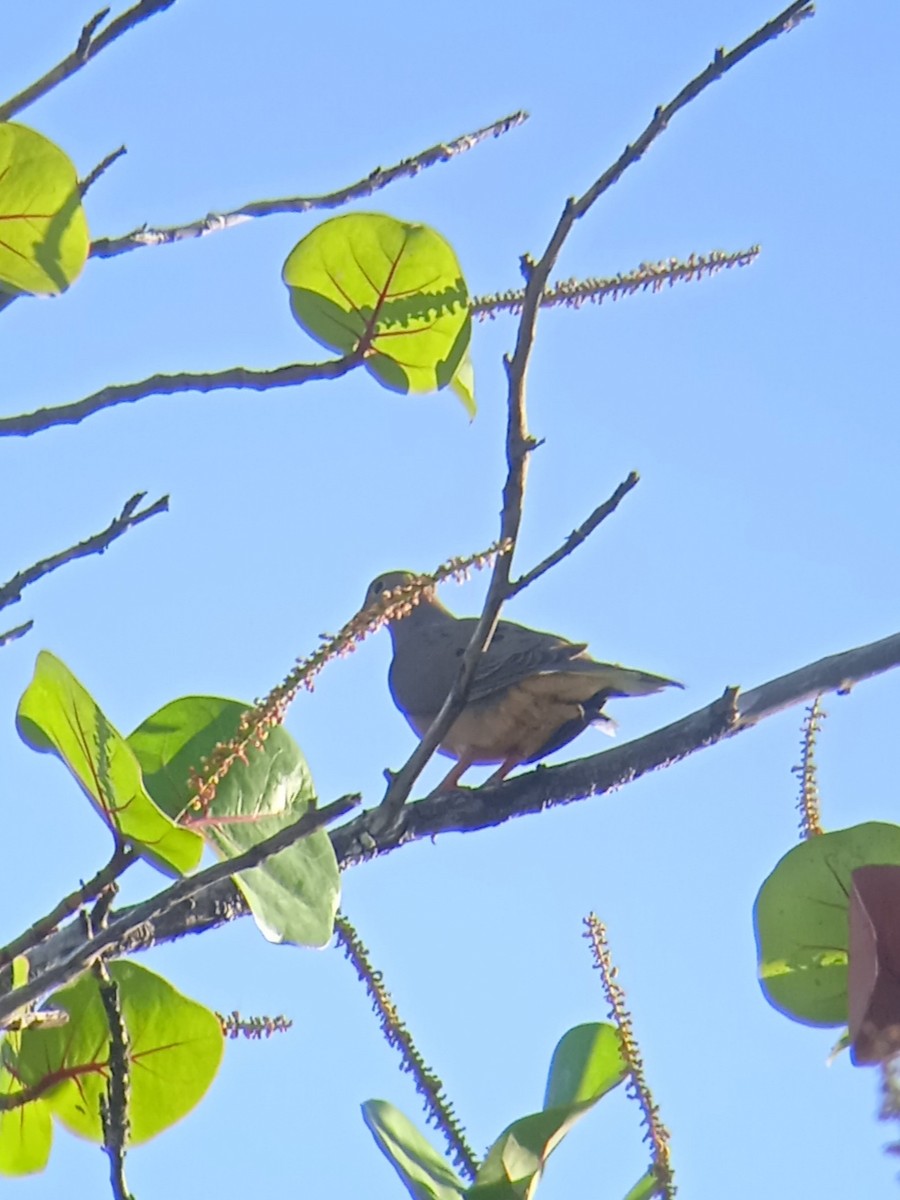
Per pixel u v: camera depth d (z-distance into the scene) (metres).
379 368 7.14
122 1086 4.61
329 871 5.23
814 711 5.65
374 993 5.63
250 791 5.24
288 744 5.39
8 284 5.95
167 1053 5.45
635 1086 5.04
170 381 6.52
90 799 4.71
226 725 5.41
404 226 6.91
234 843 5.09
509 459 6.31
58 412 6.24
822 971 5.13
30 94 5.73
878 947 4.11
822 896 5.14
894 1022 4.06
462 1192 5.14
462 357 7.06
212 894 6.31
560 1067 5.54
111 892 4.74
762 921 5.17
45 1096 5.41
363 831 6.99
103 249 6.59
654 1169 4.94
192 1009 5.46
